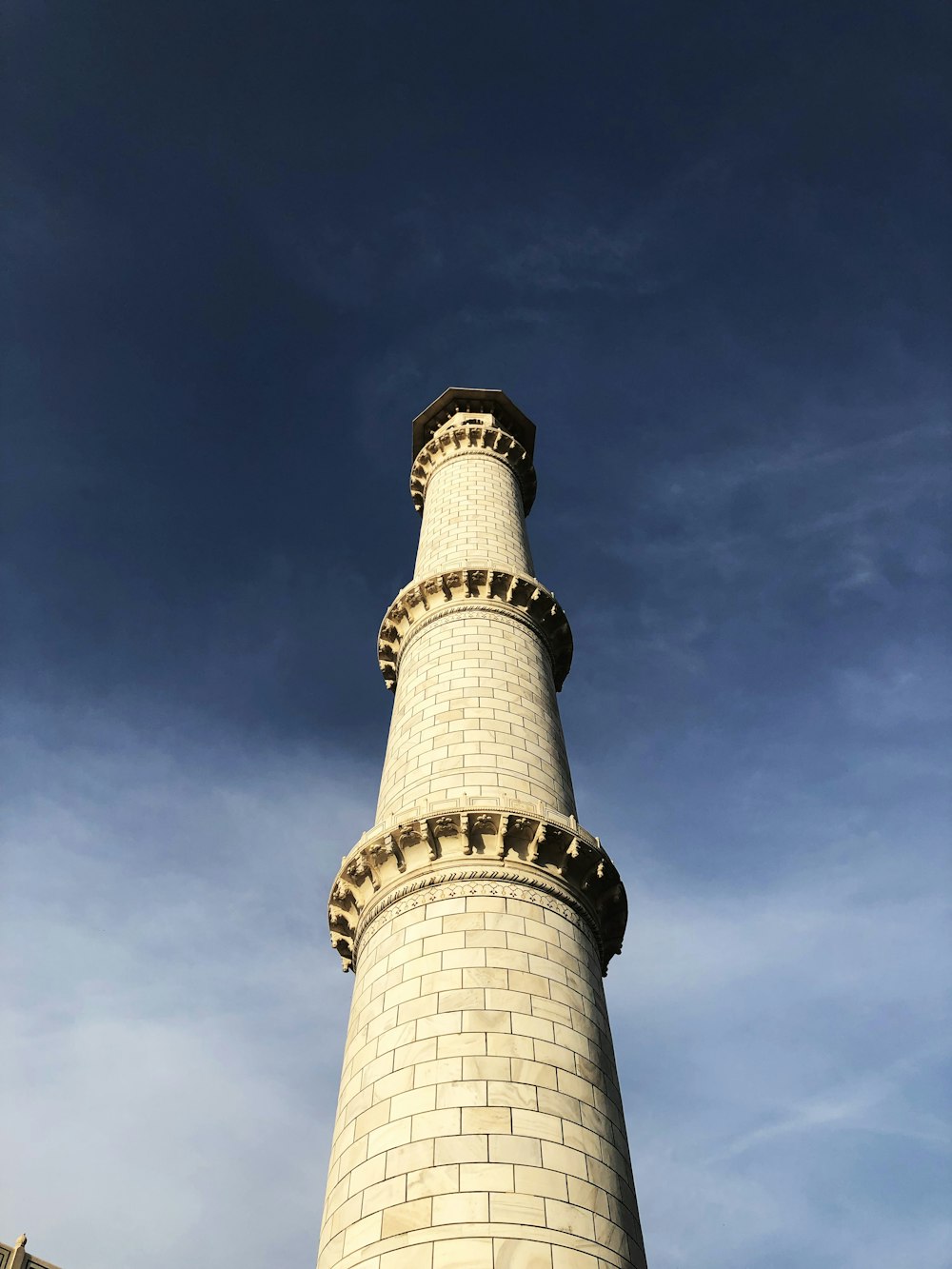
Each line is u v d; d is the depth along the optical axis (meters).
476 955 19.78
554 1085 17.84
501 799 22.80
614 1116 18.70
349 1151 17.77
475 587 31.92
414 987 19.52
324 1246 17.14
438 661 29.08
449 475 42.25
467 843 22.12
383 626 33.16
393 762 26.80
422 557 36.69
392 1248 15.53
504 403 48.91
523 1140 16.75
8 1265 25.09
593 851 22.97
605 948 24.08
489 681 27.84
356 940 23.20
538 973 19.78
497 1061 17.84
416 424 49.22
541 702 28.20
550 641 32.53
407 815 22.62
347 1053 20.30
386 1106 17.73
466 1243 15.27
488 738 25.59
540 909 21.30
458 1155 16.44
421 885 21.66
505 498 40.19
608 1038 20.58
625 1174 18.05
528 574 35.31
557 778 25.89
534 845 22.25
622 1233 16.62
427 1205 15.85
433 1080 17.66
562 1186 16.38
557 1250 15.48
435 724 26.52
